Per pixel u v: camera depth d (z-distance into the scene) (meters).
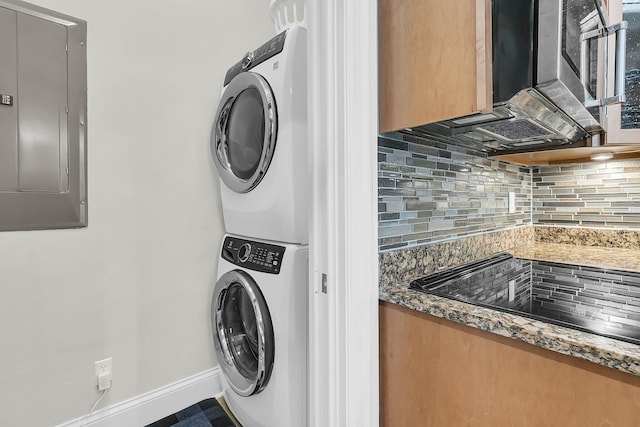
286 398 1.14
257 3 1.96
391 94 0.91
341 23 0.82
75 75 1.34
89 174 1.38
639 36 1.06
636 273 1.14
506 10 0.75
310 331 0.93
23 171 1.23
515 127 1.03
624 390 0.53
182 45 1.65
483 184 1.49
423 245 1.15
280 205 1.18
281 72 1.16
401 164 1.08
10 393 1.22
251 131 1.33
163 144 1.60
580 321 0.72
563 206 1.76
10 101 1.20
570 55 0.73
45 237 1.28
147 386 1.55
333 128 0.84
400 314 0.90
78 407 1.36
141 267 1.53
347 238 0.83
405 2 0.87
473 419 0.74
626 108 1.10
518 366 0.66
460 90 0.74
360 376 0.86
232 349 1.51
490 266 1.31
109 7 1.43
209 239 1.77
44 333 1.28
